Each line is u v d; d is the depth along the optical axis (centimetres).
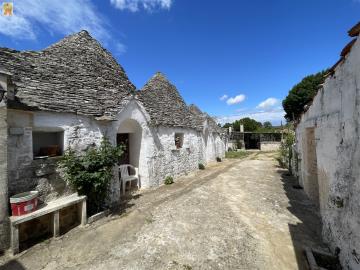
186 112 1440
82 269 386
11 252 432
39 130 539
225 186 955
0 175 428
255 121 4772
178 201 739
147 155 931
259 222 574
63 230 531
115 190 733
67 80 681
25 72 578
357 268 319
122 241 479
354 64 333
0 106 429
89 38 914
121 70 1027
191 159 1341
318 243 468
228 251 438
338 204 384
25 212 448
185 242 471
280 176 1175
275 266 393
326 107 475
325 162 475
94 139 670
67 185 577
